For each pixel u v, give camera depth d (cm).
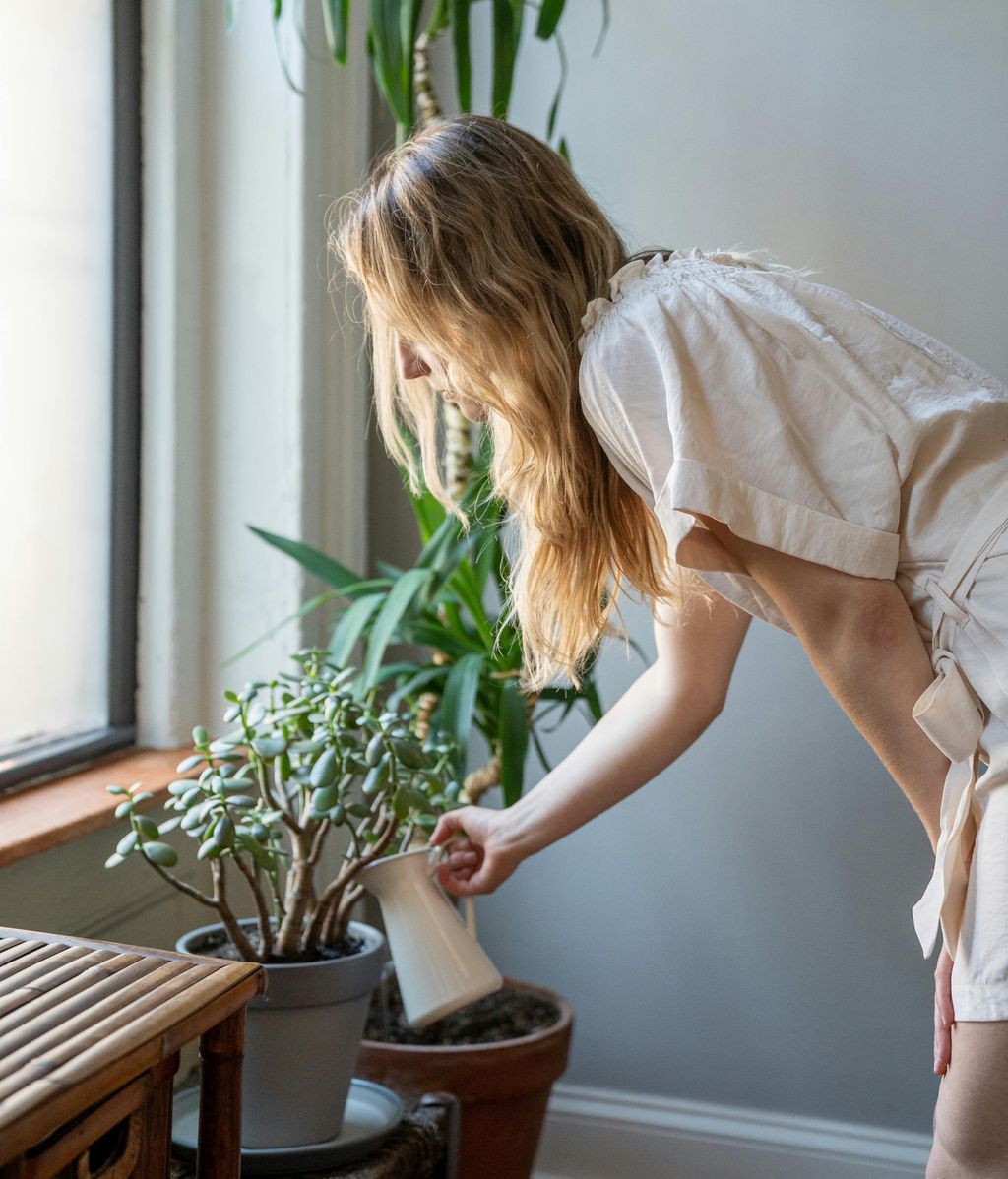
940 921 96
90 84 167
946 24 177
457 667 156
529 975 202
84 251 168
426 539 173
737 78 184
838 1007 191
